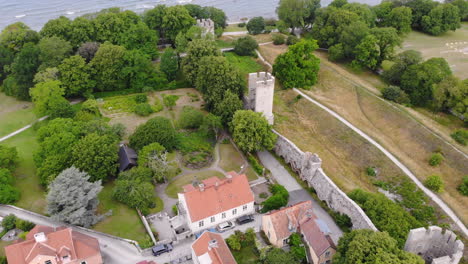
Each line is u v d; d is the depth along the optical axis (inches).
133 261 2650.1
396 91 4343.0
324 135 3927.2
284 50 5767.7
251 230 2869.1
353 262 2202.3
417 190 3186.5
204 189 2896.2
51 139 3425.2
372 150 3634.4
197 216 2807.6
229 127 3961.6
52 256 2363.4
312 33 6112.2
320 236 2564.0
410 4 6752.0
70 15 7495.1
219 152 3887.8
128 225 2972.4
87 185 2928.2
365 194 2947.8
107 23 5413.4
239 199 2950.3
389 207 2775.6
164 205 3196.4
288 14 6368.1
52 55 4776.1
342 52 5329.7
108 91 4963.1
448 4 6555.1
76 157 3297.2
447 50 5949.8
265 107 3912.4
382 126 4030.5
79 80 4662.9
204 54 4731.8
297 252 2613.2
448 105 4045.3
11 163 3489.2
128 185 3100.4
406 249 2380.7
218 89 4180.6
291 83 4638.3
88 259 2500.0
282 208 3080.7
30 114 4566.9
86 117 4074.8
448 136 3727.9
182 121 4185.5
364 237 2241.6
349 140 3794.3
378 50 5039.4
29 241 2423.7
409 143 3737.7
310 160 3366.1
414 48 6053.2
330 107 4293.8
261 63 5447.8
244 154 3855.8
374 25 6304.1
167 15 5748.0
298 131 3969.0
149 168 3329.2
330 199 3127.5
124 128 3912.4
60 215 2748.5
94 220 2901.1
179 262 2650.1
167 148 3772.1
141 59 4909.0
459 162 3408.0
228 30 7076.8
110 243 2795.3
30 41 5305.1
